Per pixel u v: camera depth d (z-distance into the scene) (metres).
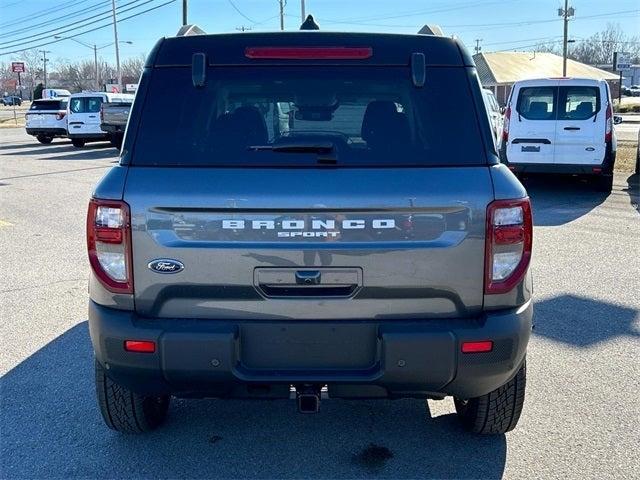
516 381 3.34
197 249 2.87
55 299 6.29
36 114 27.42
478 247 2.88
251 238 2.87
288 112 3.12
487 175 2.90
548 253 7.86
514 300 2.96
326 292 2.90
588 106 11.79
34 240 8.92
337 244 2.86
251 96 3.11
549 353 4.82
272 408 4.04
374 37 3.12
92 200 2.94
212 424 3.84
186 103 3.04
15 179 15.78
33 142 29.23
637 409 3.96
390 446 3.58
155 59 3.11
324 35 3.12
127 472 3.35
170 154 2.95
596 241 8.48
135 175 2.91
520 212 2.91
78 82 97.81
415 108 3.04
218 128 3.00
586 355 4.78
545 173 12.14
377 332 2.91
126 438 3.68
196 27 3.41
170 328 2.90
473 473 3.30
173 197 2.86
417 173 2.89
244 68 3.10
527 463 3.38
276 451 3.54
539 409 3.96
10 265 7.58
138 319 2.95
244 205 2.84
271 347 2.94
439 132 2.99
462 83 3.07
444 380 2.91
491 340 2.89
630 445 3.55
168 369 2.90
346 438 3.67
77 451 3.55
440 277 2.89
